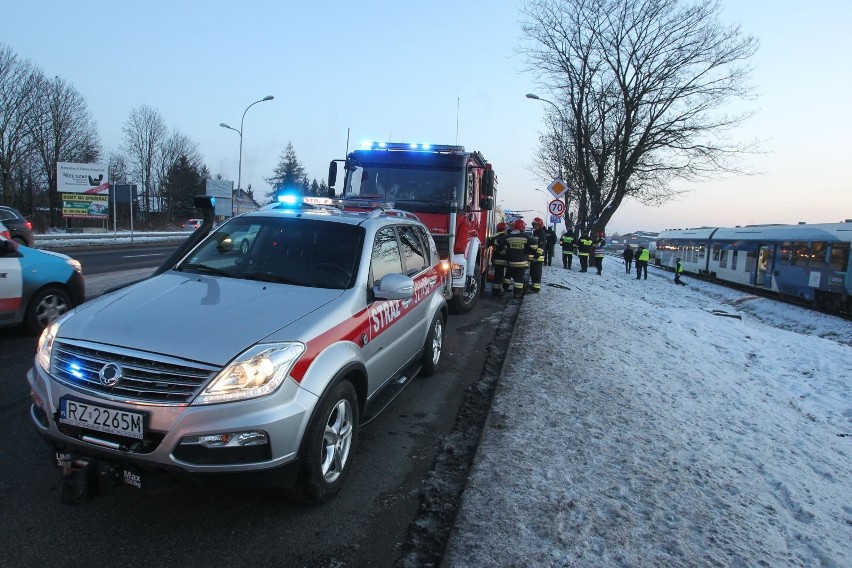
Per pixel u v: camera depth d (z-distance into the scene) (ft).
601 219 94.89
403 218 17.19
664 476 12.25
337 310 11.09
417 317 16.61
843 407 21.81
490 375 19.95
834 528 11.14
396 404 16.66
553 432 14.16
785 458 14.69
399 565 9.02
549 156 139.44
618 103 91.40
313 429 9.68
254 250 13.44
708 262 105.91
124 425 8.57
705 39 82.12
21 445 12.44
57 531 9.38
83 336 9.27
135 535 9.41
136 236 134.51
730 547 9.77
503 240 39.88
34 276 20.85
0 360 18.47
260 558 8.98
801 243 73.92
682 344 28.53
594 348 23.95
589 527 9.93
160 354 8.76
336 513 10.45
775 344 33.30
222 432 8.52
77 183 108.68
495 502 10.58
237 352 8.91
